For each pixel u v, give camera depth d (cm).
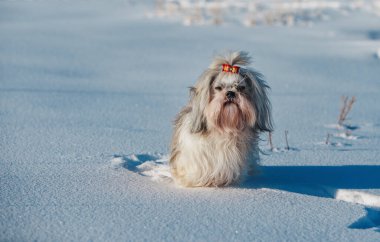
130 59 1480
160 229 401
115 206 450
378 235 396
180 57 1516
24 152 639
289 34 2045
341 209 449
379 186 533
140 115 876
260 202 465
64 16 2631
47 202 458
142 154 646
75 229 400
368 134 787
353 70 1352
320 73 1305
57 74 1234
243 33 2044
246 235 393
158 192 493
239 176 530
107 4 3166
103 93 1047
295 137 759
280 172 586
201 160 514
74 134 739
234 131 502
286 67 1376
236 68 498
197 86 513
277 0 3125
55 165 582
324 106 968
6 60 1396
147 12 2759
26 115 848
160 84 1152
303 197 480
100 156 629
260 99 513
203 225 410
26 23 2327
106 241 379
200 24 2302
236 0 3170
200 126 505
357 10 2831
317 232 400
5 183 511
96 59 1469
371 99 1030
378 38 1980
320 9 2750
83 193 485
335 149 693
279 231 401
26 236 387
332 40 1908
